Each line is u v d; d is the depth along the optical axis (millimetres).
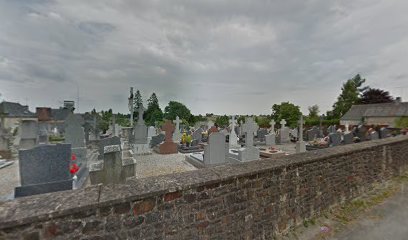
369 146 5734
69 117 8898
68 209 1847
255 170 3180
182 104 54062
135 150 12539
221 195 2838
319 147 15617
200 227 2660
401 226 3951
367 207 4793
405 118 31062
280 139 20109
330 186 4551
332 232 3732
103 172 3771
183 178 2695
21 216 1686
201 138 17562
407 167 7961
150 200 2295
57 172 4961
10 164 9742
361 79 59938
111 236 2082
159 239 2357
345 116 46375
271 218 3443
